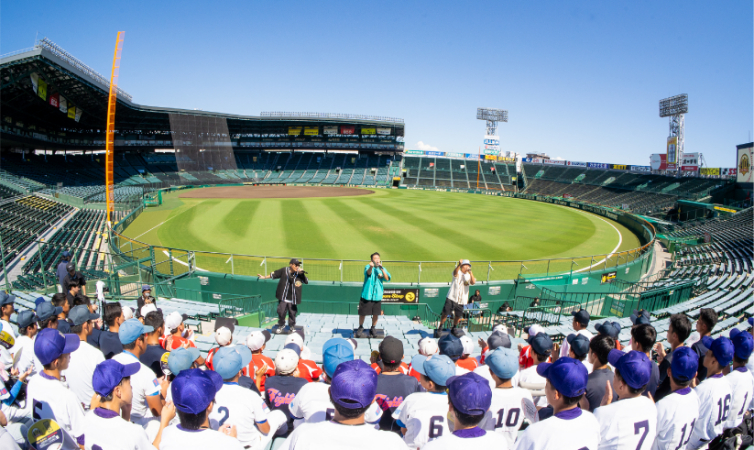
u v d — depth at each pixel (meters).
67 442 2.96
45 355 3.52
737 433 4.21
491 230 32.19
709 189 53.66
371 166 96.06
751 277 18.91
